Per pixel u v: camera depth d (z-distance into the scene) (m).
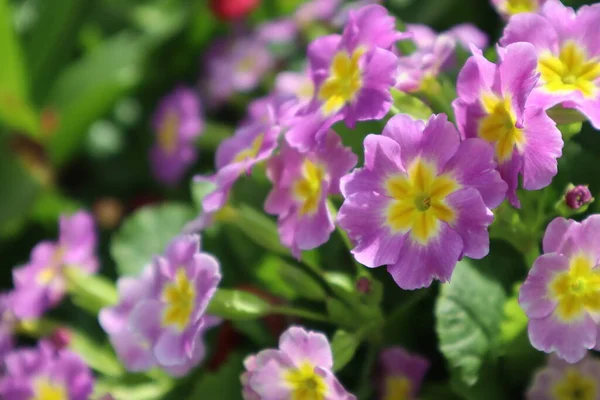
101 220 0.50
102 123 0.57
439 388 0.36
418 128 0.32
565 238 0.32
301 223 0.34
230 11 0.53
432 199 0.32
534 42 0.33
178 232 0.42
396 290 0.36
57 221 0.51
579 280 0.32
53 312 0.46
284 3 0.57
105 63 0.54
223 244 0.41
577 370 0.35
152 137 0.56
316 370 0.33
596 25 0.33
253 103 0.45
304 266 0.38
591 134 0.37
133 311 0.35
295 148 0.34
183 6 0.58
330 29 0.50
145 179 0.56
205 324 0.36
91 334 0.44
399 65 0.35
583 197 0.33
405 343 0.37
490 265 0.36
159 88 0.58
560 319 0.32
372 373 0.36
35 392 0.39
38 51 0.56
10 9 0.56
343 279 0.35
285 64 0.52
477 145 0.32
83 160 0.57
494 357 0.35
